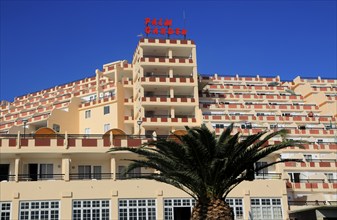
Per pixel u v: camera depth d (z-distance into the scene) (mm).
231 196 44438
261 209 44531
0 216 40875
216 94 83688
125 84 80562
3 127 83125
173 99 72312
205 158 26547
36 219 41250
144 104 71125
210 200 27234
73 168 46812
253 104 81062
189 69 76125
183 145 26938
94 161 47594
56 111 74688
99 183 43062
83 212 42094
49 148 44562
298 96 87062
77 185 42656
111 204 42625
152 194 43344
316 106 83438
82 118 78188
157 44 75938
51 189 42188
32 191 41812
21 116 90188
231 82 93188
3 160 45094
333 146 69938
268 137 27469
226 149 26578
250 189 44875
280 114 80188
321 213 40844
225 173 27297
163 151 28344
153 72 76375
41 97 103500
